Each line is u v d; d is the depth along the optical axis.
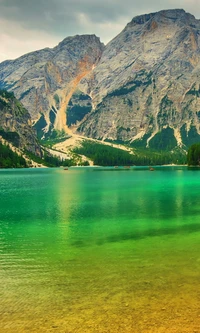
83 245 33.81
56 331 16.69
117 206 61.97
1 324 17.44
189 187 102.75
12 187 109.00
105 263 27.41
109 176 182.38
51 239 36.72
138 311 18.53
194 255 29.39
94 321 17.56
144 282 22.80
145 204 64.31
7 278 24.31
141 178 156.12
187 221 46.69
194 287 21.73
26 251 31.75
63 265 27.16
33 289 22.09
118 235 38.34
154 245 33.31
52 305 19.58
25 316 18.28
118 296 20.58
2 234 39.28
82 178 163.75
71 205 63.91
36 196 80.56
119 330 16.64
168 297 20.25
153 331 16.48
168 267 25.97
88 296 20.72
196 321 17.33
